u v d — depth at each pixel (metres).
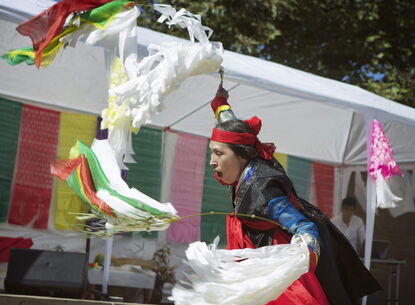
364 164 12.71
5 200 9.09
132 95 3.40
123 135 4.12
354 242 12.03
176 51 3.40
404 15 17.67
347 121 11.25
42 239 9.45
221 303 2.70
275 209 3.11
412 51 18.19
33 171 9.38
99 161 3.33
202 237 11.48
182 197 11.23
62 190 9.64
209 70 3.53
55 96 9.34
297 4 15.37
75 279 6.03
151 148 10.84
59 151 9.62
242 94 9.71
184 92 9.53
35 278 5.95
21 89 9.07
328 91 8.91
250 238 3.35
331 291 3.33
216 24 15.04
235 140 3.29
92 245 10.02
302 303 3.17
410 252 15.06
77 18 3.80
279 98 9.92
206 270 2.78
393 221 15.04
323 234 3.40
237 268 2.74
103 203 3.12
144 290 9.52
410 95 16.80
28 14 6.21
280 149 12.16
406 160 12.66
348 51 16.62
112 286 9.48
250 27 15.64
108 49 4.04
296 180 12.43
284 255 2.80
